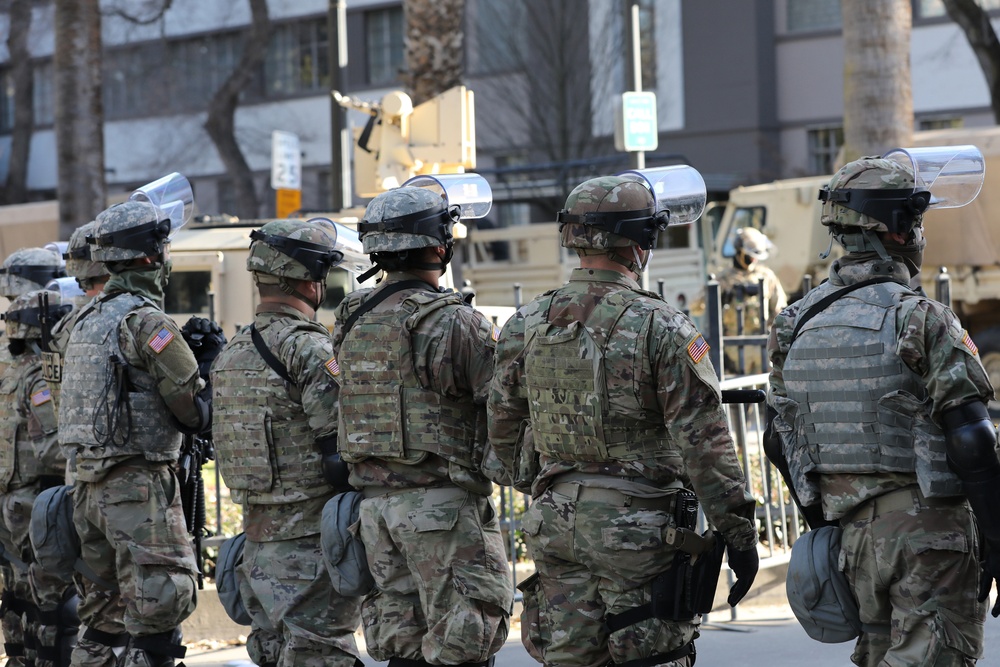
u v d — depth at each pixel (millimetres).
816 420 12766
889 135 45000
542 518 12984
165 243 17250
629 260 13078
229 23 107188
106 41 108312
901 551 12172
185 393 16578
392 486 14547
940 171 12953
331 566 15016
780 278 51969
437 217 14828
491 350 14492
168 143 110438
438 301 14562
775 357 13586
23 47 108625
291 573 15758
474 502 14578
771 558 23297
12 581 19359
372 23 103375
